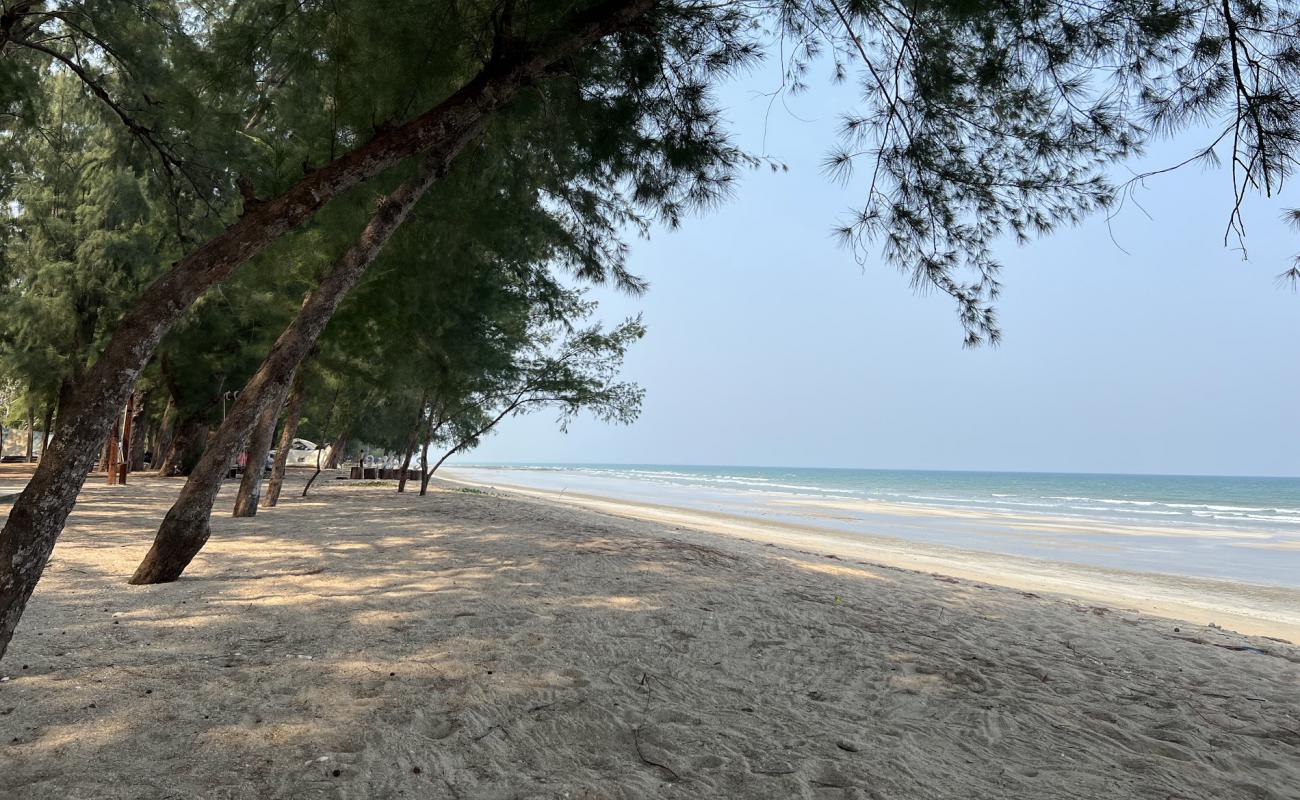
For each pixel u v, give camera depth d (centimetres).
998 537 2244
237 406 680
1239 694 497
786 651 511
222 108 712
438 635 493
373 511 1459
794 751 337
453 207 784
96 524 1016
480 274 1134
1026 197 497
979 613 736
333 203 716
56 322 1909
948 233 509
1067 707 438
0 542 301
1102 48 414
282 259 947
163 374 2259
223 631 481
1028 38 427
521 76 448
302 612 542
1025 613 766
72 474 314
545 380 1869
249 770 282
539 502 2375
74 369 1931
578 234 841
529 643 482
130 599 563
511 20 458
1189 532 2662
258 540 933
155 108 748
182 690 364
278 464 1488
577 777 296
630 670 441
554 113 603
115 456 1886
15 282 1959
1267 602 1167
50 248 1891
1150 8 387
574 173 695
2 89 740
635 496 4319
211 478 658
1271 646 713
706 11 538
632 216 848
